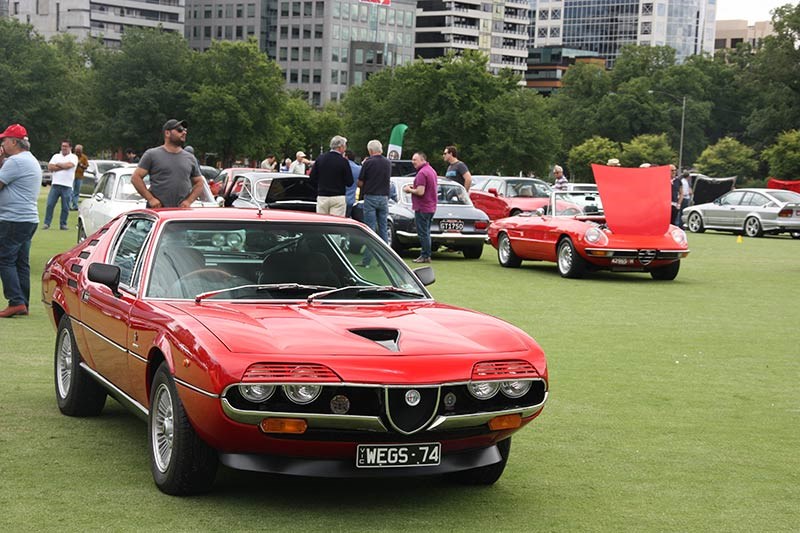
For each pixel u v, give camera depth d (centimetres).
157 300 581
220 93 9188
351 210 1972
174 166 1130
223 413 482
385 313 571
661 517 531
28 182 1112
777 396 859
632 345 1109
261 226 633
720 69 14562
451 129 8138
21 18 18788
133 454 617
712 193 4984
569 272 1850
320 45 18975
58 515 499
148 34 9569
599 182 1859
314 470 498
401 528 497
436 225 2152
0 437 649
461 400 512
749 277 1981
